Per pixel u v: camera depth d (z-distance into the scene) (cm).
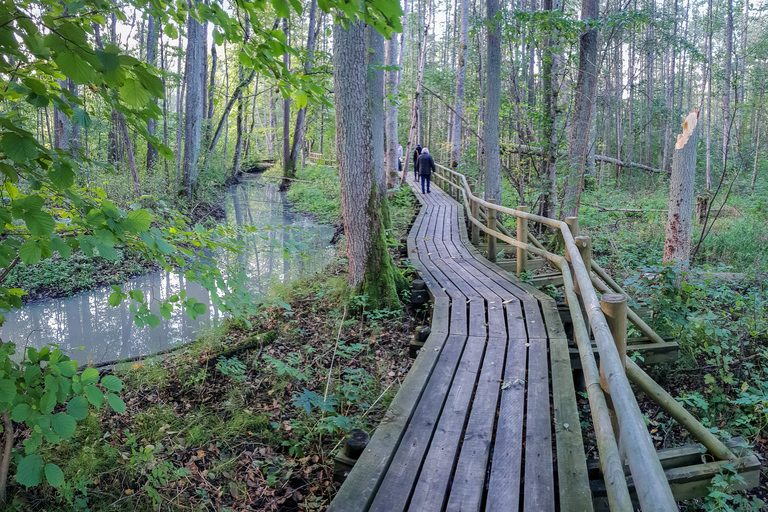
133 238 295
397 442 295
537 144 1092
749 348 504
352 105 629
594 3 934
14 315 762
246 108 2772
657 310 546
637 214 1234
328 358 538
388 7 196
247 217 1656
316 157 3381
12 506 318
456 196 1542
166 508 331
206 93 2422
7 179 228
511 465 272
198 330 643
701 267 730
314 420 414
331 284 720
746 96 2875
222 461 381
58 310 782
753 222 1001
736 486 292
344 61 621
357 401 429
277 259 1067
